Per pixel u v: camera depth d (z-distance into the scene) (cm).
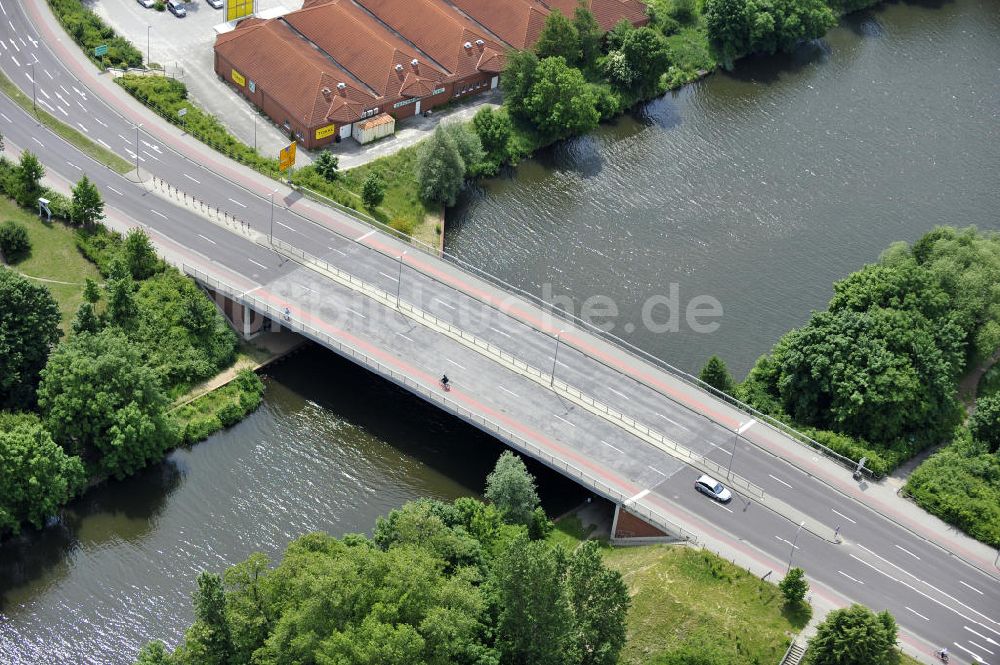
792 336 19225
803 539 16688
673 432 18062
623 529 17012
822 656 14600
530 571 13800
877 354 18338
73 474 16988
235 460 17962
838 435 18288
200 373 18900
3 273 18138
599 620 14225
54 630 15512
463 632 14012
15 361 17712
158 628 15612
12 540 16588
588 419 18112
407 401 19000
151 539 16775
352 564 13988
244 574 14188
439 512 16162
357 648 13338
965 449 18138
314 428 18512
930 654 15362
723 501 17025
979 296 19838
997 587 16338
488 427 17725
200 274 19838
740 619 15400
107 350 17825
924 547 16775
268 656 13688
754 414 18488
